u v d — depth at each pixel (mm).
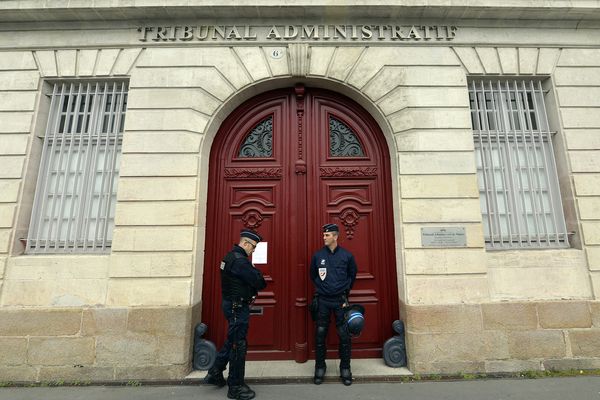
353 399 3490
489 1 4754
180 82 4695
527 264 4348
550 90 4855
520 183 4723
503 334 4121
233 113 4996
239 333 3459
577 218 4453
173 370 3986
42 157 4676
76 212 4633
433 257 4281
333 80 4781
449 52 4844
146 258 4230
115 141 4750
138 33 4848
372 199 4816
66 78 4781
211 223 4707
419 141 4559
